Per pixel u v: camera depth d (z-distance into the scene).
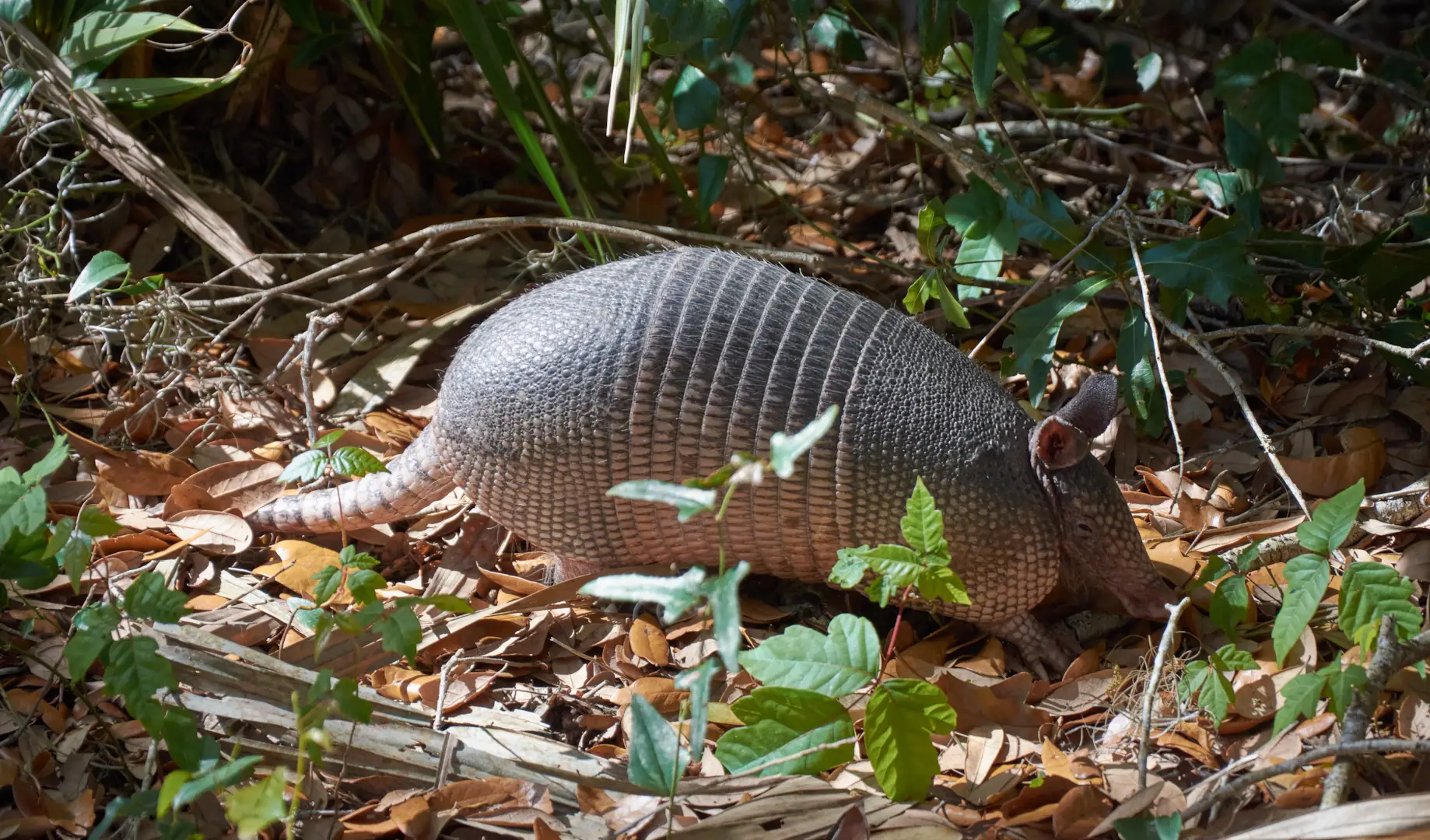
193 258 5.90
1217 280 4.45
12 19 4.84
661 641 4.14
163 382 5.16
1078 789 3.30
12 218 5.51
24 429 4.97
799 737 3.22
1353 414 5.07
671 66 7.50
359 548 4.70
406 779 3.49
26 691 3.77
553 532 4.27
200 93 5.51
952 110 7.01
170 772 3.50
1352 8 5.81
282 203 6.36
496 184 6.81
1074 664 4.04
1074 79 7.23
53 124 5.18
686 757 2.82
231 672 3.67
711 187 5.45
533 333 4.15
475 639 4.20
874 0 6.95
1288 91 4.61
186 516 4.56
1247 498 4.81
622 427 4.02
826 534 4.08
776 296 4.15
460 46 7.59
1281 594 4.18
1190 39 7.14
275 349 5.50
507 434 4.11
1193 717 3.64
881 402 3.97
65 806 3.39
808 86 7.22
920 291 4.74
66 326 5.41
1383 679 3.15
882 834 3.24
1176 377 5.10
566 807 3.42
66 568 3.26
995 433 3.98
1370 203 6.06
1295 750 3.48
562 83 6.39
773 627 4.36
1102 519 3.98
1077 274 5.58
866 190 6.79
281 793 2.61
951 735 3.74
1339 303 5.51
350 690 2.99
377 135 6.53
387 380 5.43
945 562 3.29
